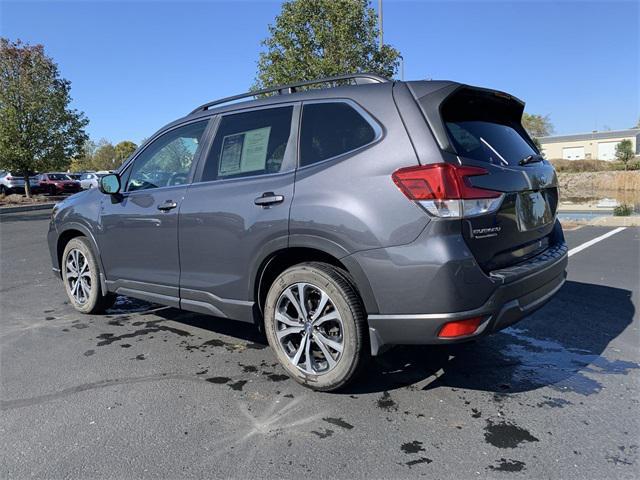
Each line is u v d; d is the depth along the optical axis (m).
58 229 5.22
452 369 3.64
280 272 3.56
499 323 2.88
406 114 2.96
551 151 79.38
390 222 2.83
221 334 4.54
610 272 6.50
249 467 2.50
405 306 2.82
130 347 4.21
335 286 3.07
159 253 4.11
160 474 2.46
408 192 2.79
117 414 3.05
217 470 2.48
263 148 3.57
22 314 5.25
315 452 2.62
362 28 14.80
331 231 3.01
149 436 2.80
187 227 3.84
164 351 4.11
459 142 2.97
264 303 3.59
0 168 23.00
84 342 4.35
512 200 3.06
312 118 3.37
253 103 3.76
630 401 3.10
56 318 5.09
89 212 4.79
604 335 4.27
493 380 3.45
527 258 3.25
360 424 2.90
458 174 2.75
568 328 4.46
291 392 3.32
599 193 33.12
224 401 3.21
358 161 3.02
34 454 2.64
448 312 2.73
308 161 3.28
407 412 3.03
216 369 3.73
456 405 3.10
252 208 3.41
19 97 21.91
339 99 3.27
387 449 2.64
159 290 4.18
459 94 3.15
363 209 2.91
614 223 11.41
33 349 4.19
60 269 5.42
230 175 3.72
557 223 3.88
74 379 3.57
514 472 2.42
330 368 3.18
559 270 3.43
